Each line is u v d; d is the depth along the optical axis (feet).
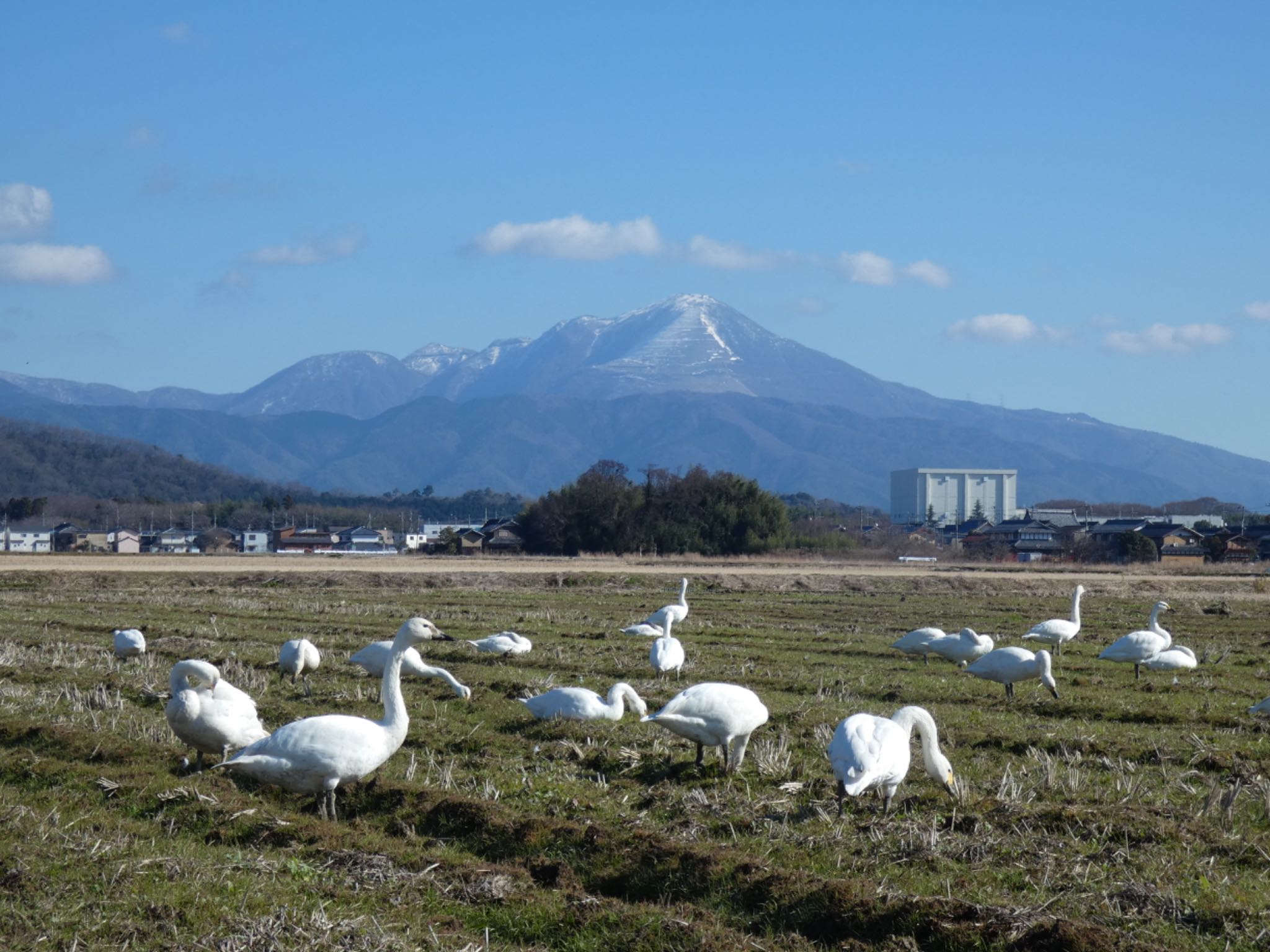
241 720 50.83
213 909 34.78
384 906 36.14
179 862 38.29
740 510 360.69
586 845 40.75
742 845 40.93
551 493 374.22
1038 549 431.84
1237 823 43.73
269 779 44.86
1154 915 34.50
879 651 102.42
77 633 108.99
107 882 36.42
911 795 46.60
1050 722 66.90
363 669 83.87
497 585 203.92
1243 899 35.40
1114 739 59.57
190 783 47.88
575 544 360.07
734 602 168.86
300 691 74.69
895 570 274.98
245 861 39.09
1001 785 48.19
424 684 75.77
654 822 43.98
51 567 220.23
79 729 57.36
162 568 222.89
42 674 77.51
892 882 37.11
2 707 64.08
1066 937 32.22
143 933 33.19
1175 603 174.70
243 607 140.67
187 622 119.55
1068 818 42.45
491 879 37.55
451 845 42.52
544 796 47.14
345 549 571.28
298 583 197.67
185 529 627.87
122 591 173.99
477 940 34.09
